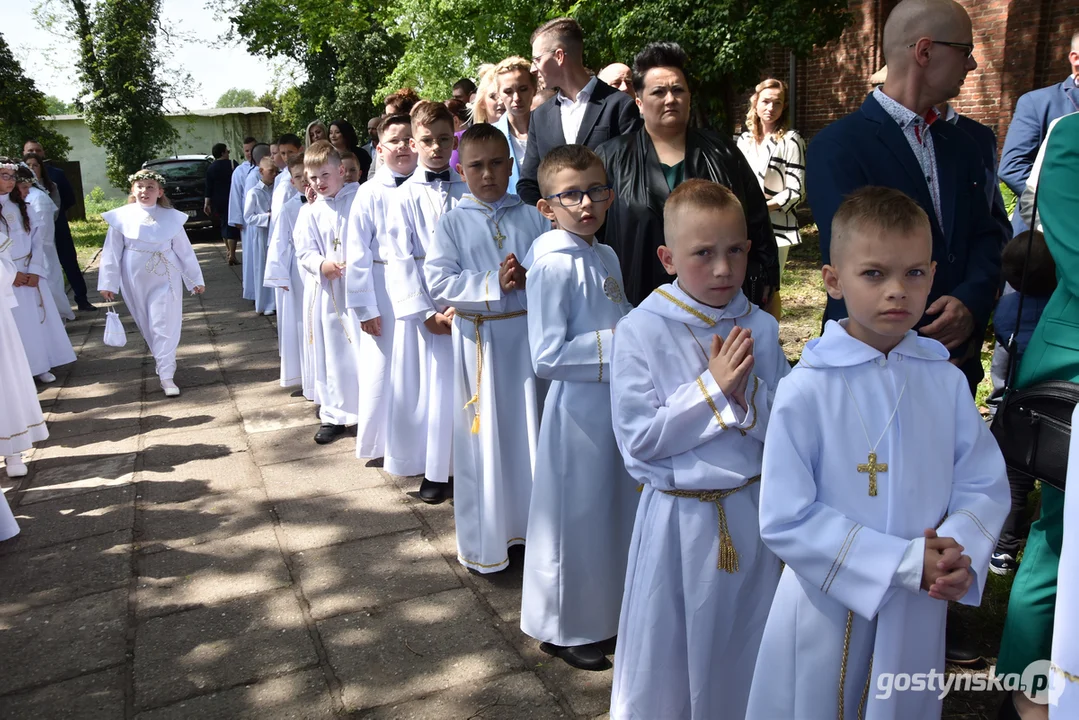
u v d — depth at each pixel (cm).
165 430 583
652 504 238
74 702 292
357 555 390
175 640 327
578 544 293
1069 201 219
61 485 491
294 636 326
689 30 909
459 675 298
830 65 1220
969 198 288
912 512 185
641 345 231
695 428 220
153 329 661
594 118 418
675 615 234
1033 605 232
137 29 2681
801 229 1106
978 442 192
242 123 3272
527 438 361
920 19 268
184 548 404
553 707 279
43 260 714
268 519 432
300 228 543
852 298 187
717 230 221
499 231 367
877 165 279
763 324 237
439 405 422
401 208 417
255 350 806
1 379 488
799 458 188
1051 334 232
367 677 299
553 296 288
